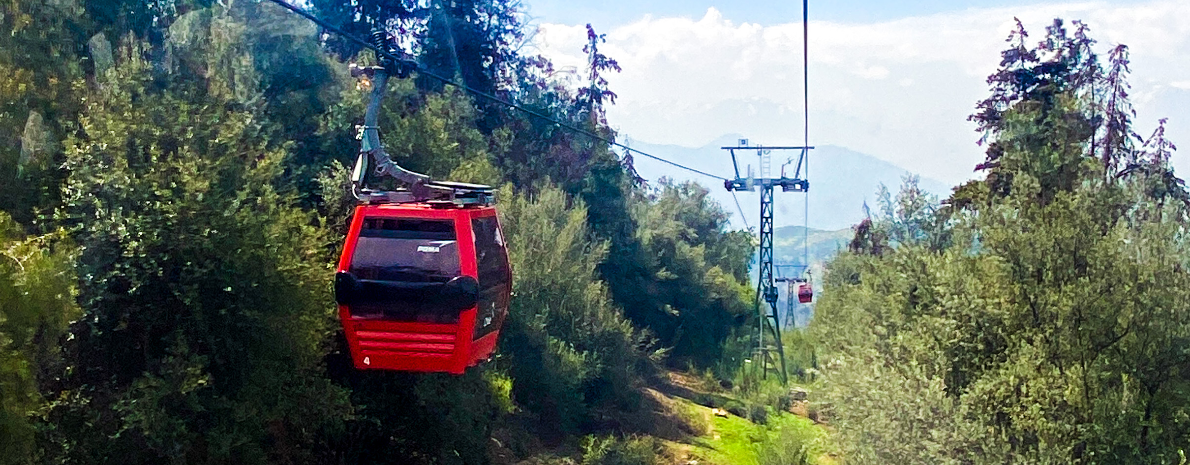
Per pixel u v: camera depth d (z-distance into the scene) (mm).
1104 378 15922
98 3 18203
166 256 13234
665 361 45094
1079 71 28562
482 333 12117
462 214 11570
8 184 13539
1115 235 17172
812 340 41500
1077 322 16703
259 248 14188
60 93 14984
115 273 12820
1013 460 15711
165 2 20328
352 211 18672
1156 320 16328
